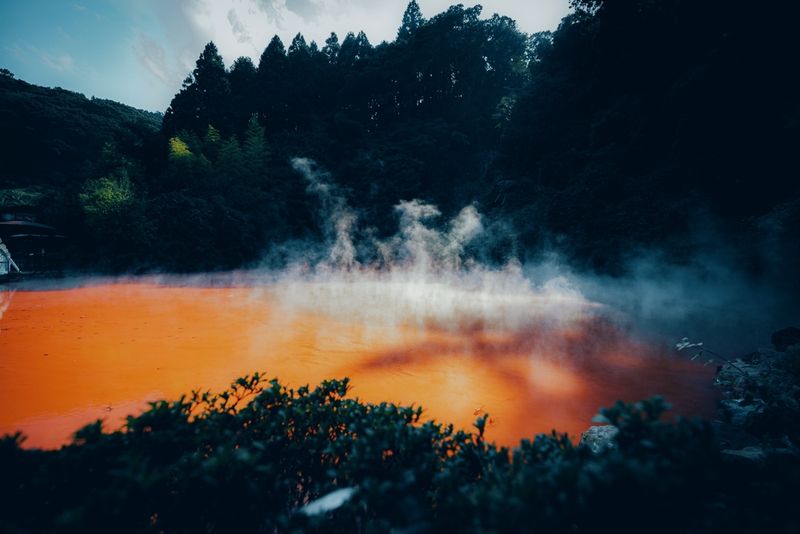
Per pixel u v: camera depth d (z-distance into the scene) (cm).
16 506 168
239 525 183
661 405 164
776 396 395
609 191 1958
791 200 1131
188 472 178
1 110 5388
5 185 4834
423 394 507
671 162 1764
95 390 499
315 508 167
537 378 570
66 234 2561
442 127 4022
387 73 4525
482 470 195
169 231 2419
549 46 3175
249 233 2758
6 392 487
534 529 125
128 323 935
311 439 220
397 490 172
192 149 3472
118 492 148
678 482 127
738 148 1448
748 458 248
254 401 246
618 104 2192
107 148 2981
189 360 636
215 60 5303
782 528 129
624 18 2191
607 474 136
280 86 4988
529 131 2759
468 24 4269
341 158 4191
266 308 1202
